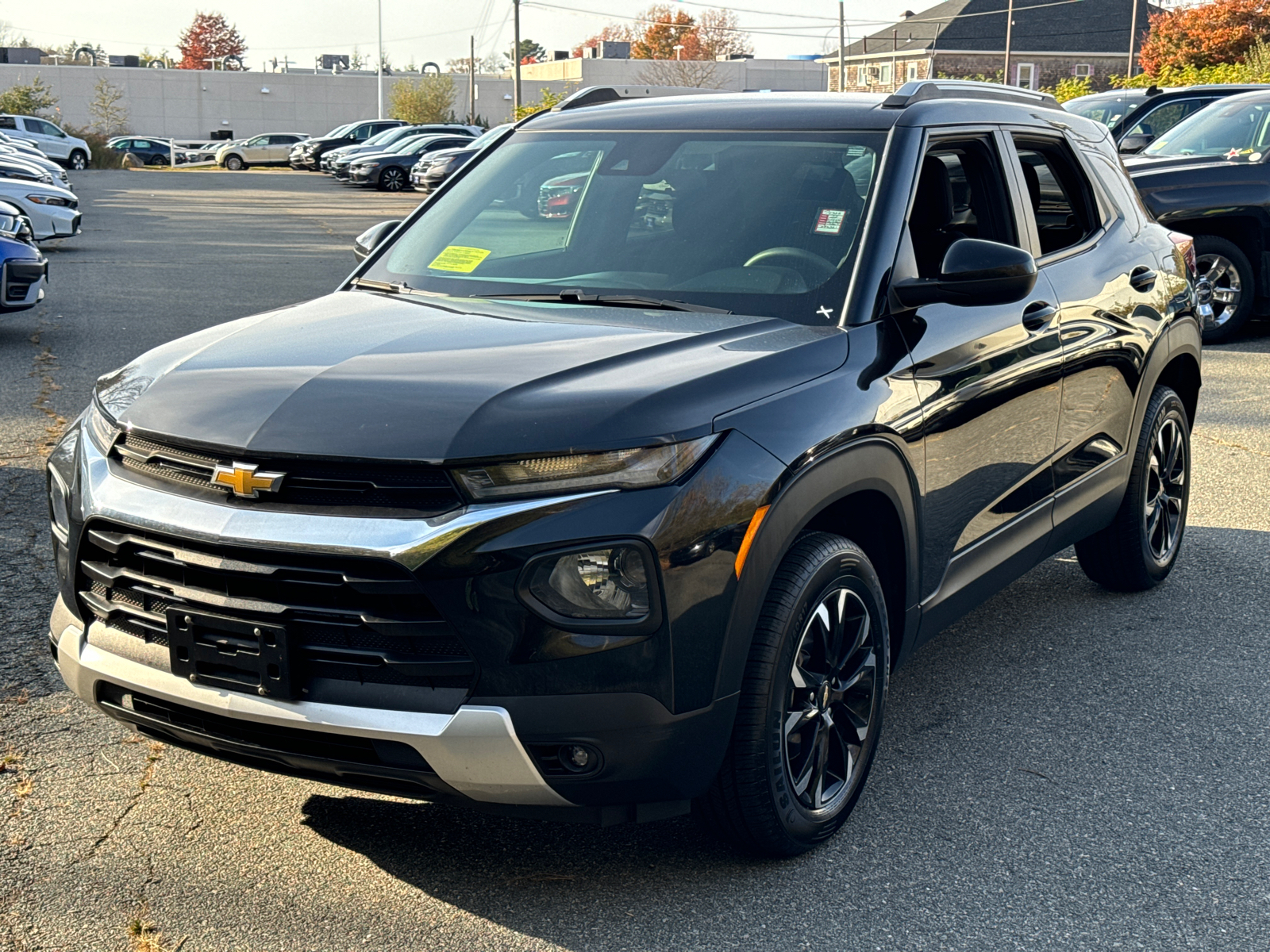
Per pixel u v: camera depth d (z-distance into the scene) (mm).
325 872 2926
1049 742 3723
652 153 3865
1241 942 2732
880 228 3367
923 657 4414
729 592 2629
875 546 3314
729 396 2744
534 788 2545
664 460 2568
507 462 2488
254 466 2574
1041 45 74188
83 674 2848
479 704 2486
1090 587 5188
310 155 46781
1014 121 4156
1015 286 3227
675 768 2625
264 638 2557
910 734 3775
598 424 2553
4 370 8781
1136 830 3211
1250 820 3268
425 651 2523
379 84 65000
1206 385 8984
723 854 3053
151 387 2896
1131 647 4484
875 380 3092
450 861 2990
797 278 3324
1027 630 4672
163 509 2648
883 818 3256
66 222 16562
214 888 2850
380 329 3150
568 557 2482
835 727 3102
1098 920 2805
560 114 4352
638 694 2541
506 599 2455
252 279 14289
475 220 3938
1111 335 4355
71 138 47281
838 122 3725
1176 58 44844
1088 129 4781
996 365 3584
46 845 3018
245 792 3303
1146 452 4773
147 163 60531
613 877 2941
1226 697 4055
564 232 3748
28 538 5258
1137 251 4723
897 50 77938
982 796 3385
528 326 3139
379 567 2471
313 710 2545
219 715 2635
